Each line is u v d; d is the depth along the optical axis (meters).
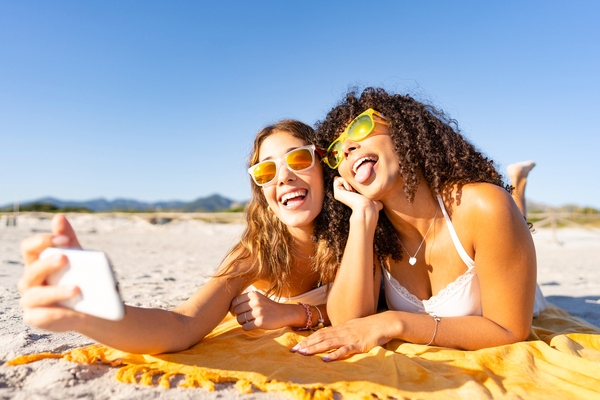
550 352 2.15
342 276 2.45
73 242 1.48
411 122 2.38
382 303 3.24
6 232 15.48
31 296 1.34
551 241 14.24
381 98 2.44
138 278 5.38
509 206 2.21
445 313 2.49
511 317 2.24
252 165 2.84
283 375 1.80
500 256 2.20
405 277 2.66
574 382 1.87
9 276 5.16
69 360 1.83
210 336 2.47
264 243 2.71
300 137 2.71
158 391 1.61
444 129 2.43
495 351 2.11
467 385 1.76
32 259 1.45
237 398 1.60
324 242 2.68
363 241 2.42
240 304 2.45
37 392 1.54
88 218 23.09
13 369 1.74
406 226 2.52
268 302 2.47
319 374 1.83
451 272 2.47
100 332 1.63
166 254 9.70
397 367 1.91
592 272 6.90
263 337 2.36
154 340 1.88
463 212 2.31
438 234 2.46
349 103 2.54
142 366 1.79
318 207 2.62
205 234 19.00
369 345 2.12
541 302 3.36
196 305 2.20
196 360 1.93
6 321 2.77
